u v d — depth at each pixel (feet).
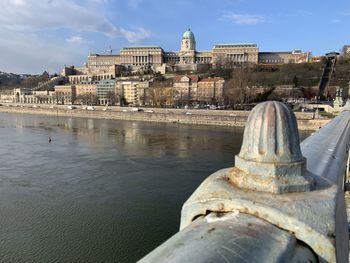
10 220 65.67
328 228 4.62
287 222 4.64
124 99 445.37
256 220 4.64
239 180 5.33
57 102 508.12
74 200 77.15
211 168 110.01
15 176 98.58
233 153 138.62
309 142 13.19
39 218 66.69
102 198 78.48
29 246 55.42
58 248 54.95
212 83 385.91
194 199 5.34
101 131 222.89
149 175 99.86
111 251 54.13
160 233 60.29
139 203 74.95
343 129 22.07
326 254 4.57
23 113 410.93
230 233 4.14
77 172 103.60
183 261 3.40
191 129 236.63
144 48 609.01
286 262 4.03
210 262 3.41
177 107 355.36
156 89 396.57
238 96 324.39
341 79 345.31
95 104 457.27
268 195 4.99
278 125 5.42
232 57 549.13
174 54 619.26
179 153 138.72
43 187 87.40
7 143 165.78
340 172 9.34
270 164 5.19
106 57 636.48
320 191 5.26
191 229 4.46
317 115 220.43
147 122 292.61
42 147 153.48
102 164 115.75
